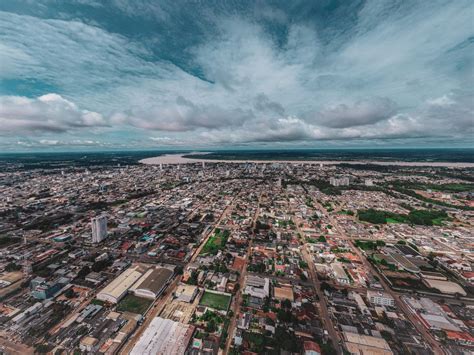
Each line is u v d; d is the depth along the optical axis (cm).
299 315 10431
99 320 9856
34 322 9881
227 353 8625
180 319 10119
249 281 12344
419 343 9200
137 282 12275
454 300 11875
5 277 13138
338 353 8750
